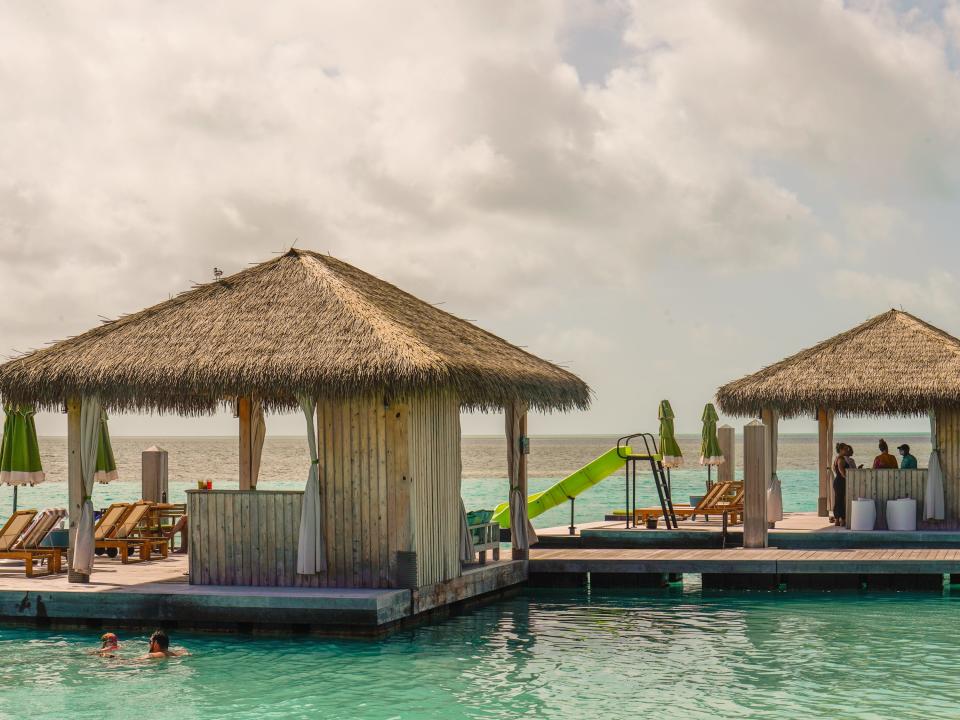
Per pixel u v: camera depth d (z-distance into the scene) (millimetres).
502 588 17500
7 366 15156
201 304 15531
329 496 14508
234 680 11727
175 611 14008
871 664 12516
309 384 13867
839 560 17688
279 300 15250
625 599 17172
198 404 17047
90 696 11117
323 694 11203
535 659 12789
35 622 14477
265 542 14703
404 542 14289
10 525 16188
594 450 145500
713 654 13070
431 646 13414
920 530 21281
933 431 21344
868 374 21844
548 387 17734
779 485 22172
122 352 14938
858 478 21750
